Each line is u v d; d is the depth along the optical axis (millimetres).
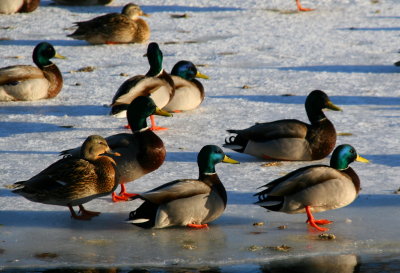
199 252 9016
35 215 10406
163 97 15492
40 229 9867
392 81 19344
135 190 11344
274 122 12789
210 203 9586
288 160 12781
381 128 14734
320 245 9195
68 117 16125
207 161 9719
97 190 10000
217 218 10180
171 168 12406
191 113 16375
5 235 9641
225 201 9812
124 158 10797
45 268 8586
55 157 13039
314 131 12500
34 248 9195
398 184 11375
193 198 9461
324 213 10352
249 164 12734
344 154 9789
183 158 13008
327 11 31453
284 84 19141
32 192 9867
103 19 24828
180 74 16500
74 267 8609
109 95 18109
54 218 10305
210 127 15141
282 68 21141
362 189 11203
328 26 28141
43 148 13641
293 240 9375
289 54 23078
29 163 12672
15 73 17578
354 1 33656
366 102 17109
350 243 9250
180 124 15422
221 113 16344
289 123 12641
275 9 32000
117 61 22266
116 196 11062
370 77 19859
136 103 10945
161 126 15234
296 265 8633
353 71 20641
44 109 16922
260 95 18016
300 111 16297
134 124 10953
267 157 12789
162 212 9383
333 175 9609
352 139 13945
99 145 10117
